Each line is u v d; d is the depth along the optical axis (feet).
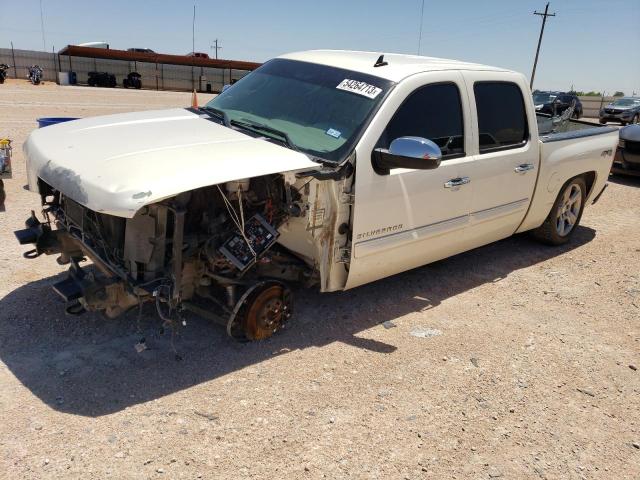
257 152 11.30
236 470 8.85
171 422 9.80
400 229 13.57
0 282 14.35
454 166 14.46
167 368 11.41
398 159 11.83
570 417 10.97
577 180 20.29
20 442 9.02
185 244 11.19
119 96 91.50
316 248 12.50
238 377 11.30
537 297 16.52
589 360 13.12
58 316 12.97
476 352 13.08
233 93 15.76
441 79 14.26
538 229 20.49
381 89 13.21
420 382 11.69
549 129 24.44
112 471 8.59
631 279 18.17
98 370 11.15
